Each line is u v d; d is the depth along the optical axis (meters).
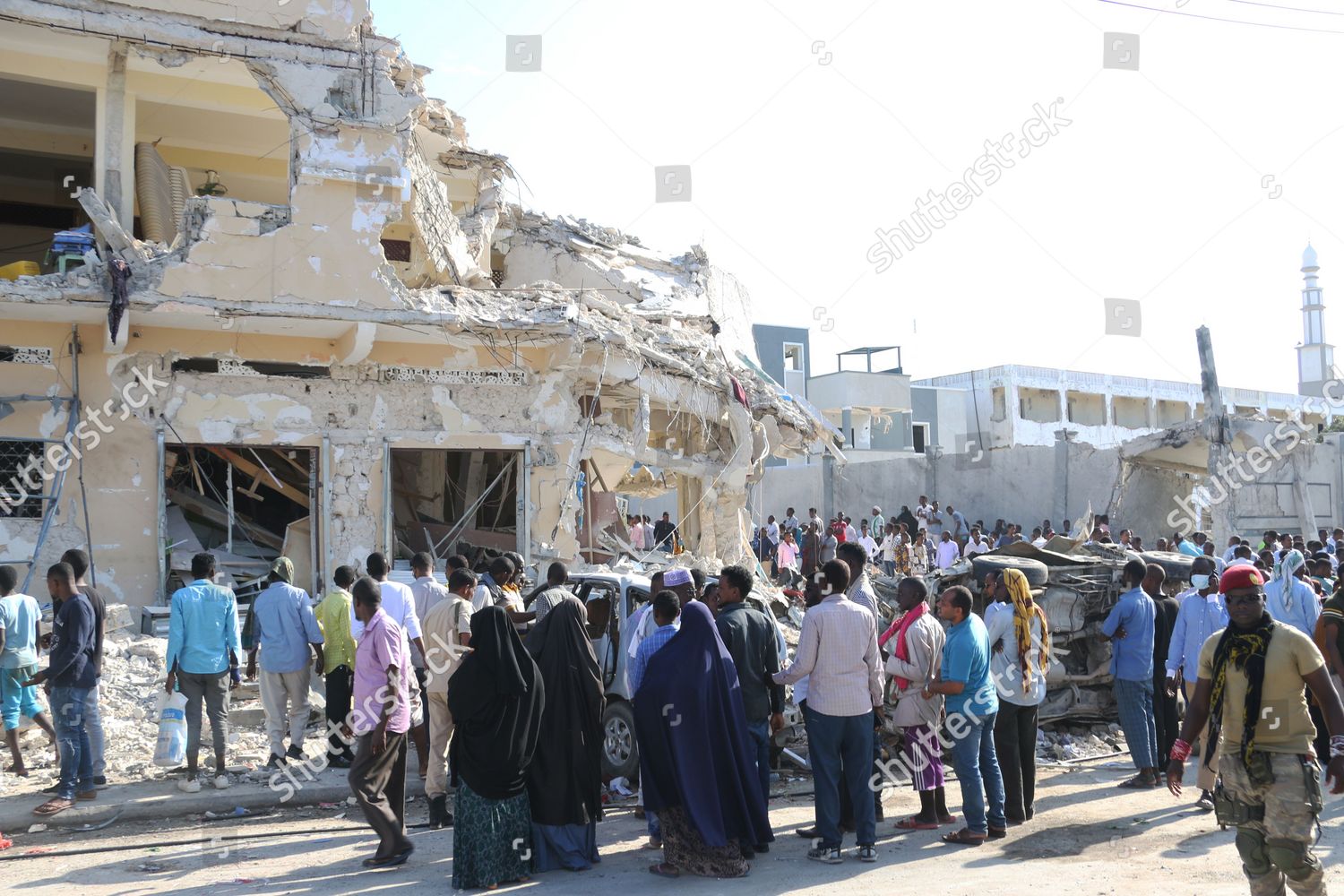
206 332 14.28
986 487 34.31
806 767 9.61
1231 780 5.02
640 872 6.57
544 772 6.54
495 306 15.11
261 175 18.97
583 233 20.86
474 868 6.20
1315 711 8.51
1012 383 45.78
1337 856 6.59
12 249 19.41
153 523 13.91
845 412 42.25
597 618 9.52
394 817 6.81
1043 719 10.40
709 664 6.59
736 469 17.61
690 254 22.11
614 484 19.44
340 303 13.92
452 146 19.73
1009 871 6.38
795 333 43.16
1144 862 6.55
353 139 14.10
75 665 8.11
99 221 13.09
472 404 15.59
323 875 6.57
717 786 6.45
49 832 7.71
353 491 14.86
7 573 8.95
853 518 37.88
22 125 17.42
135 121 16.39
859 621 6.80
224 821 8.07
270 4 13.87
